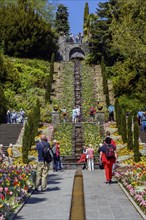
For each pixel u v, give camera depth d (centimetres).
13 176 1338
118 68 4822
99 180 1688
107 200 1174
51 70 4962
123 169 1902
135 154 2416
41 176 1380
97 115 3503
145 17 3822
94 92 4728
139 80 4481
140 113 3522
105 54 5597
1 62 4669
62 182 1655
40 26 5675
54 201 1168
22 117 3984
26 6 6444
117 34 3816
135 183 1396
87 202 1143
